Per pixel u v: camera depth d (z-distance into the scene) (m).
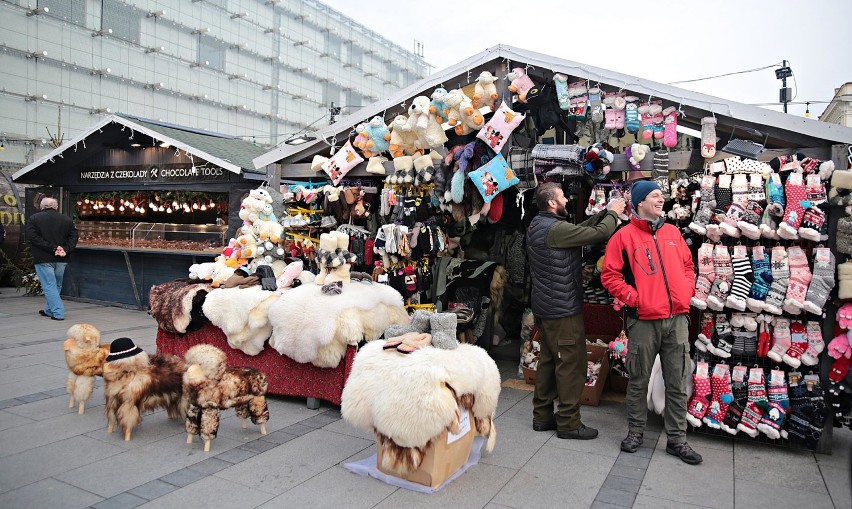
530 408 4.90
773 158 4.31
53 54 18.30
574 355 4.07
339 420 4.52
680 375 3.81
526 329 5.97
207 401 3.77
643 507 3.09
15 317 8.95
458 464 3.48
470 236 6.76
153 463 3.59
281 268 6.04
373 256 6.00
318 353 4.60
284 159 6.80
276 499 3.12
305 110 29.86
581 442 4.09
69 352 4.45
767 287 4.01
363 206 6.12
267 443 3.98
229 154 9.45
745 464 3.71
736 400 4.10
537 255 4.13
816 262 3.94
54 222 8.72
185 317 5.29
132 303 10.27
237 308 4.95
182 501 3.08
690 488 3.33
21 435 4.04
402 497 3.17
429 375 3.09
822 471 3.61
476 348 3.51
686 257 3.95
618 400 5.20
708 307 4.15
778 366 4.18
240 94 26.08
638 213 3.98
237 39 25.78
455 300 6.18
